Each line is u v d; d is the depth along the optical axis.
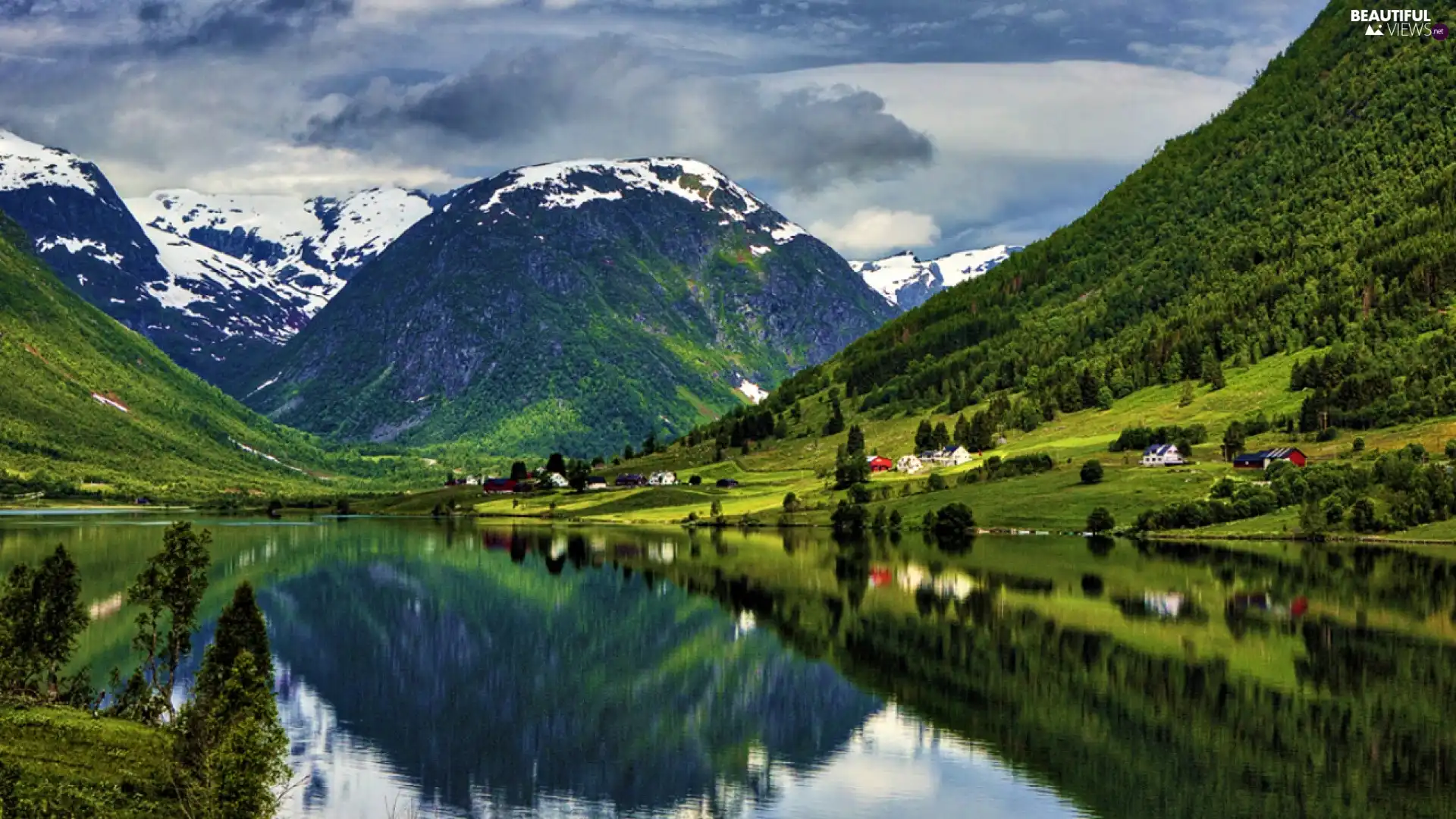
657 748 133.88
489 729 142.00
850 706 147.00
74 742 98.44
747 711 147.38
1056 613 191.50
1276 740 127.75
